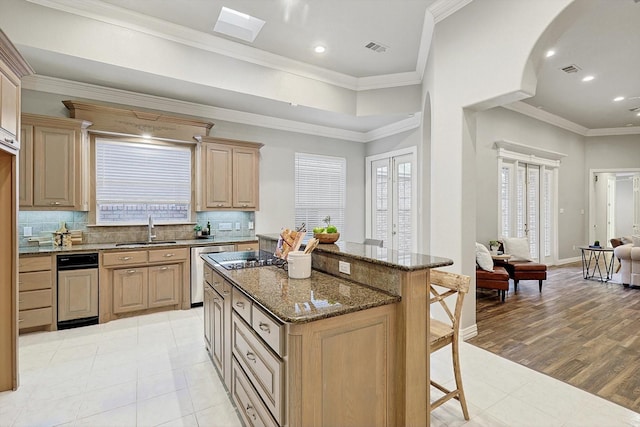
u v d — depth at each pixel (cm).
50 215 366
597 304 429
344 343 144
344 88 475
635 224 868
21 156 329
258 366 160
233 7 310
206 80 370
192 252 403
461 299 190
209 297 265
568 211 739
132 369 254
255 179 477
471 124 315
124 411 202
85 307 341
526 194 641
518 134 605
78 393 222
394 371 162
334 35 359
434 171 336
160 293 383
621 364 264
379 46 383
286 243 230
